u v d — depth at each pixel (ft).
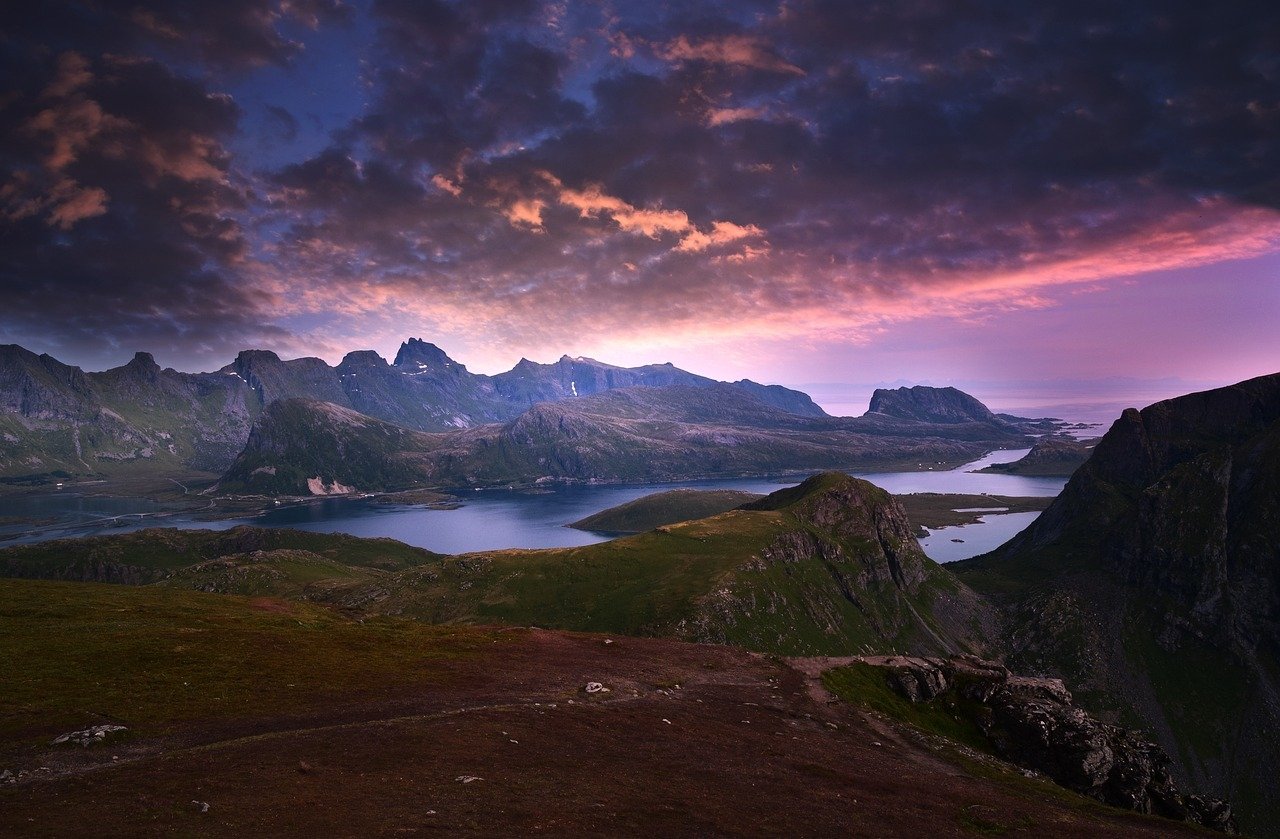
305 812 131.34
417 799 143.84
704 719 249.34
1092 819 212.84
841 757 231.30
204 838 115.24
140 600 395.14
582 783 166.40
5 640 263.70
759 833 150.51
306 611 433.89
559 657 327.67
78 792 135.85
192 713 199.11
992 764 269.85
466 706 226.38
